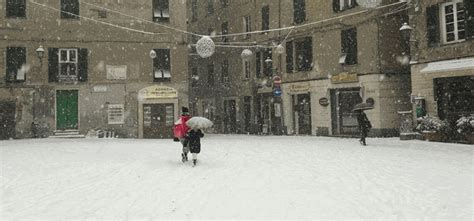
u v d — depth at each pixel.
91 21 28.59
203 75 43.41
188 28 45.84
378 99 25.22
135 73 29.27
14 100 27.28
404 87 25.80
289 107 31.84
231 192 8.80
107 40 28.86
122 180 10.29
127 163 13.37
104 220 6.71
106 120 28.62
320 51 28.98
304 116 31.03
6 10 27.28
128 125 28.94
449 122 20.58
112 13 29.00
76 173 11.36
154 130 29.42
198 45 19.77
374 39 25.36
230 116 39.47
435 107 21.50
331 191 8.89
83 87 28.36
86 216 6.95
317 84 29.23
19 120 27.33
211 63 41.88
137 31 29.39
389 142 20.67
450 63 20.73
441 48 21.28
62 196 8.48
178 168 12.27
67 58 28.27
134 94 29.17
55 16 28.03
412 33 22.69
